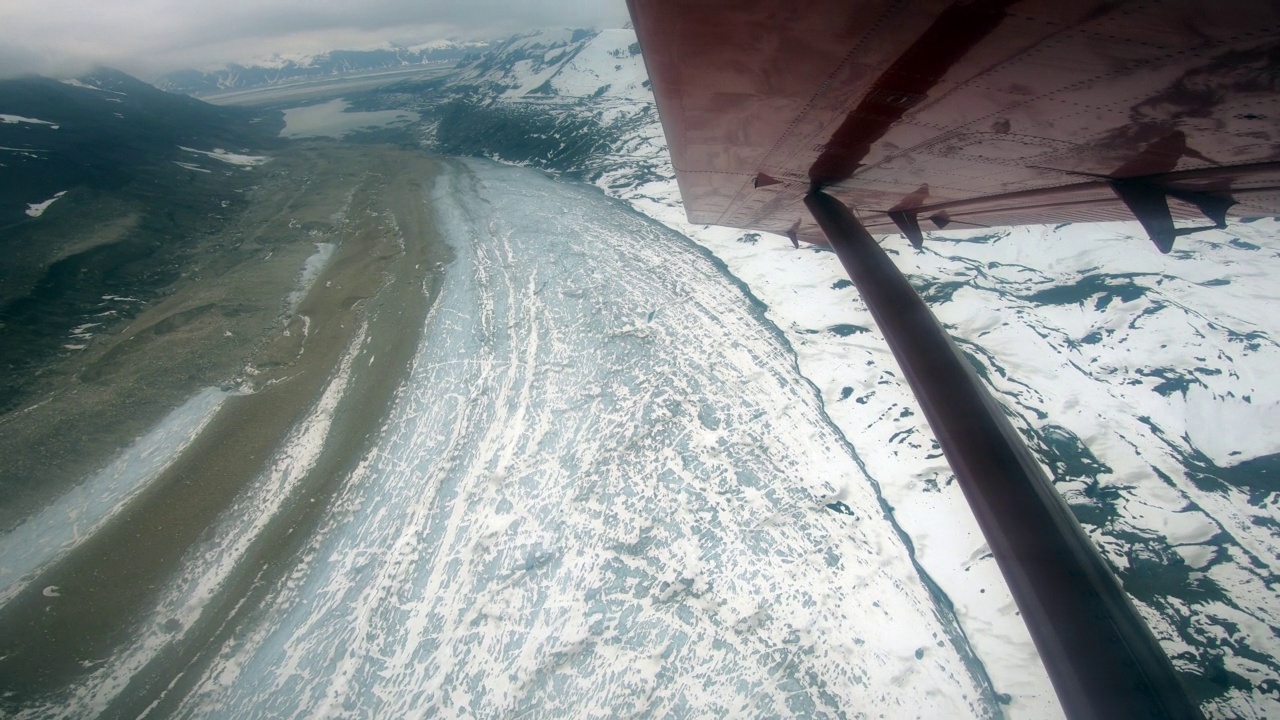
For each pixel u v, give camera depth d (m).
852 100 3.85
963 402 3.10
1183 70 2.66
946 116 3.81
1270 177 3.47
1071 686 2.24
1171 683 2.13
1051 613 2.36
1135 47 2.58
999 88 3.30
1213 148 3.32
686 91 4.25
